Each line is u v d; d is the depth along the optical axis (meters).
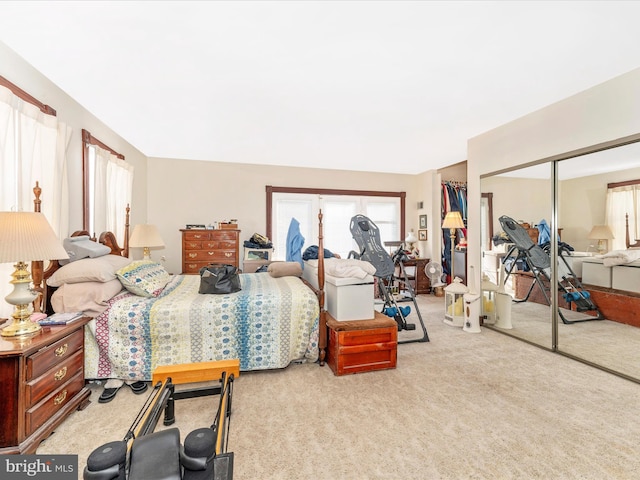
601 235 2.66
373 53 2.12
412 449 1.60
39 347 1.58
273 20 1.77
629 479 1.39
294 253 4.40
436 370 2.57
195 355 2.36
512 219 3.45
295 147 4.45
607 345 2.65
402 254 5.39
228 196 5.34
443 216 6.04
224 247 4.73
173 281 3.31
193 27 1.83
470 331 3.62
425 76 2.44
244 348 2.44
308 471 1.45
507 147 3.47
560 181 2.97
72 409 1.89
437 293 5.73
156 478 0.92
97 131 3.30
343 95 2.77
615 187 2.55
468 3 1.64
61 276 2.20
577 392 2.18
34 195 2.10
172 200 5.11
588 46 2.05
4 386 1.47
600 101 2.57
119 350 2.22
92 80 2.48
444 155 4.86
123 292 2.50
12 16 1.71
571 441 1.66
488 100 2.89
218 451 1.18
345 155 4.89
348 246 5.98
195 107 3.03
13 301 1.63
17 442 1.48
